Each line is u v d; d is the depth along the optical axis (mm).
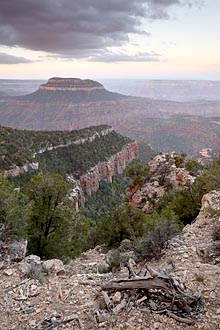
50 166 68938
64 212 17297
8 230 13320
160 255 11070
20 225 13641
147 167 45438
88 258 16297
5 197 13547
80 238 17953
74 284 8383
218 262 9469
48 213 16688
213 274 8117
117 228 19000
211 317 6301
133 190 43438
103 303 6930
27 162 58000
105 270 10719
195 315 6383
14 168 53562
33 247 16625
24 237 13844
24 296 7867
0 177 14734
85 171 76562
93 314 6723
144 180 43188
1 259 11250
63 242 17031
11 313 7164
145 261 11062
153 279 6934
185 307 6500
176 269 8836
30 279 8867
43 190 16641
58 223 17297
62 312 7016
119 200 78125
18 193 14508
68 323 6559
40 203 16578
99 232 20453
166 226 11969
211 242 11391
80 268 11859
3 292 8188
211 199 17094
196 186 21359
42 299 7691
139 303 6766
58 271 9586
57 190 16844
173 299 6590
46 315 6961
